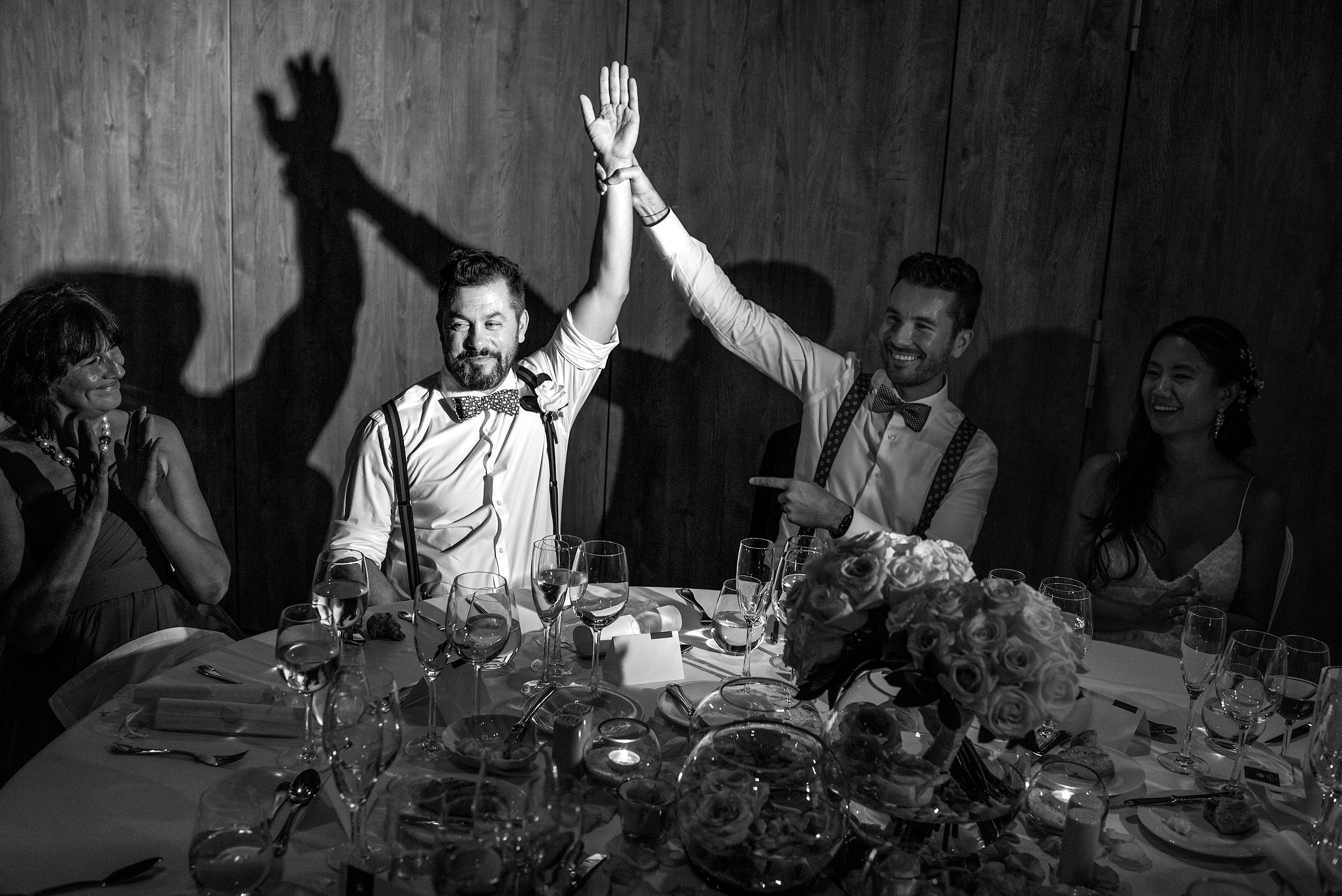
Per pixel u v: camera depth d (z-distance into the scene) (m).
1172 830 1.28
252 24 3.04
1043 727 1.46
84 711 1.89
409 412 2.43
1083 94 2.90
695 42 2.99
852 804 1.14
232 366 3.26
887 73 2.96
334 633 1.39
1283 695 1.46
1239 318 2.95
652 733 1.35
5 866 1.12
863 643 1.18
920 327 2.46
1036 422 3.10
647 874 1.16
